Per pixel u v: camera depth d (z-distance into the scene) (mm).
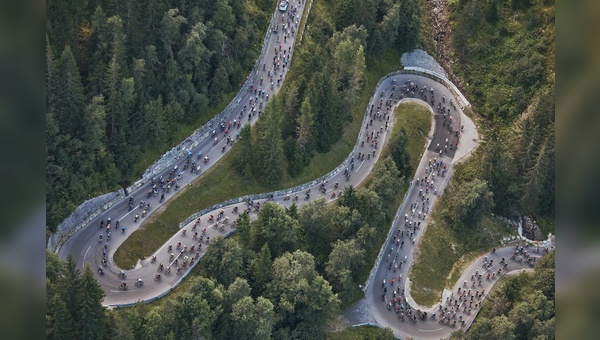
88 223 169250
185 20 188500
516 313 186375
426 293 198625
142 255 168000
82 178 168875
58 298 134250
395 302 192000
